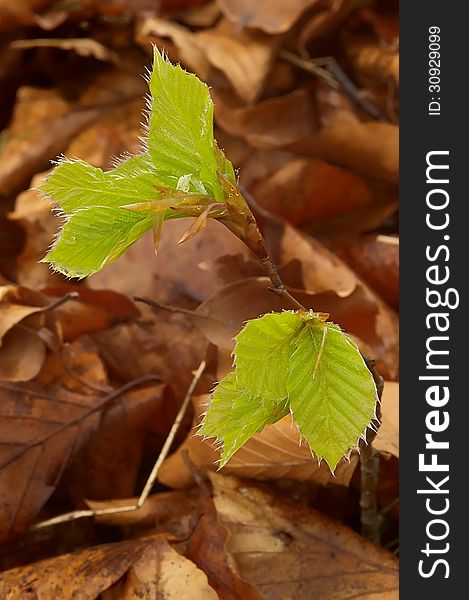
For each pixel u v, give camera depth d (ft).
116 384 2.13
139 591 1.83
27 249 2.40
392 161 2.34
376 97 2.51
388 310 2.17
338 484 1.94
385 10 2.59
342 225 2.44
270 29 2.40
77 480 2.03
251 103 2.42
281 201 2.40
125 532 2.01
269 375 1.52
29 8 2.66
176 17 2.60
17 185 2.60
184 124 1.49
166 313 2.15
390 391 2.00
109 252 1.51
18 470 1.95
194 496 2.00
